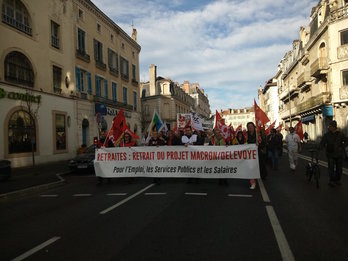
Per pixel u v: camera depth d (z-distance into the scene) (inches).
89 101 1075.3
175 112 2425.0
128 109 1449.3
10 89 692.7
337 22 1097.4
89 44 1103.6
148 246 182.7
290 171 523.2
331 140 364.2
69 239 200.8
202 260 161.0
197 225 221.1
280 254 167.0
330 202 287.0
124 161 427.8
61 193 392.2
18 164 710.5
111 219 244.8
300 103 1610.5
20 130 725.3
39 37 810.2
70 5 977.5
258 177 369.7
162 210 267.1
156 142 439.2
